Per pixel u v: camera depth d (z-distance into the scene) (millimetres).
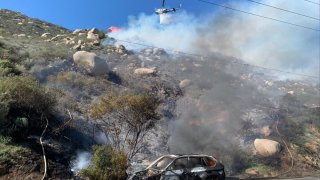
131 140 22250
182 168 16156
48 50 34156
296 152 27391
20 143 18344
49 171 16984
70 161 19094
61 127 20672
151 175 15750
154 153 22641
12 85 20203
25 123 19266
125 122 22344
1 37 37438
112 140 22000
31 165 16875
